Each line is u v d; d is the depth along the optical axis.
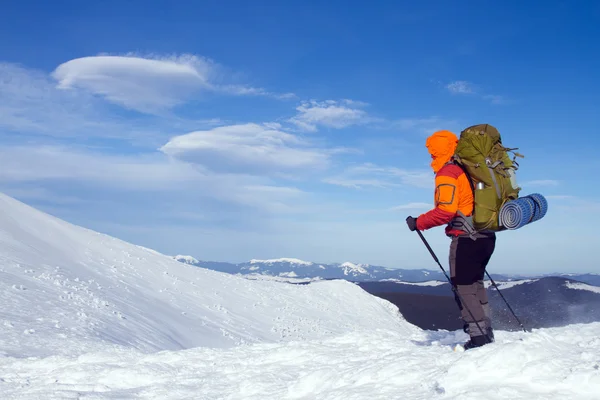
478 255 4.56
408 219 4.77
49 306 16.17
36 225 26.19
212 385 5.20
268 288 33.84
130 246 30.09
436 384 3.55
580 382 3.14
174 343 17.72
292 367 5.43
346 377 4.33
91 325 15.34
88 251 26.33
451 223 4.67
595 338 4.85
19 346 10.60
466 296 4.61
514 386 3.26
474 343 4.55
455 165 4.58
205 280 30.19
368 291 40.94
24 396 5.30
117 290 22.17
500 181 4.43
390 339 6.45
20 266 20.02
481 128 4.56
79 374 6.07
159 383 5.55
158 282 26.39
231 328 23.44
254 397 4.57
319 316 31.36
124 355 7.07
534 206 4.32
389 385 3.86
